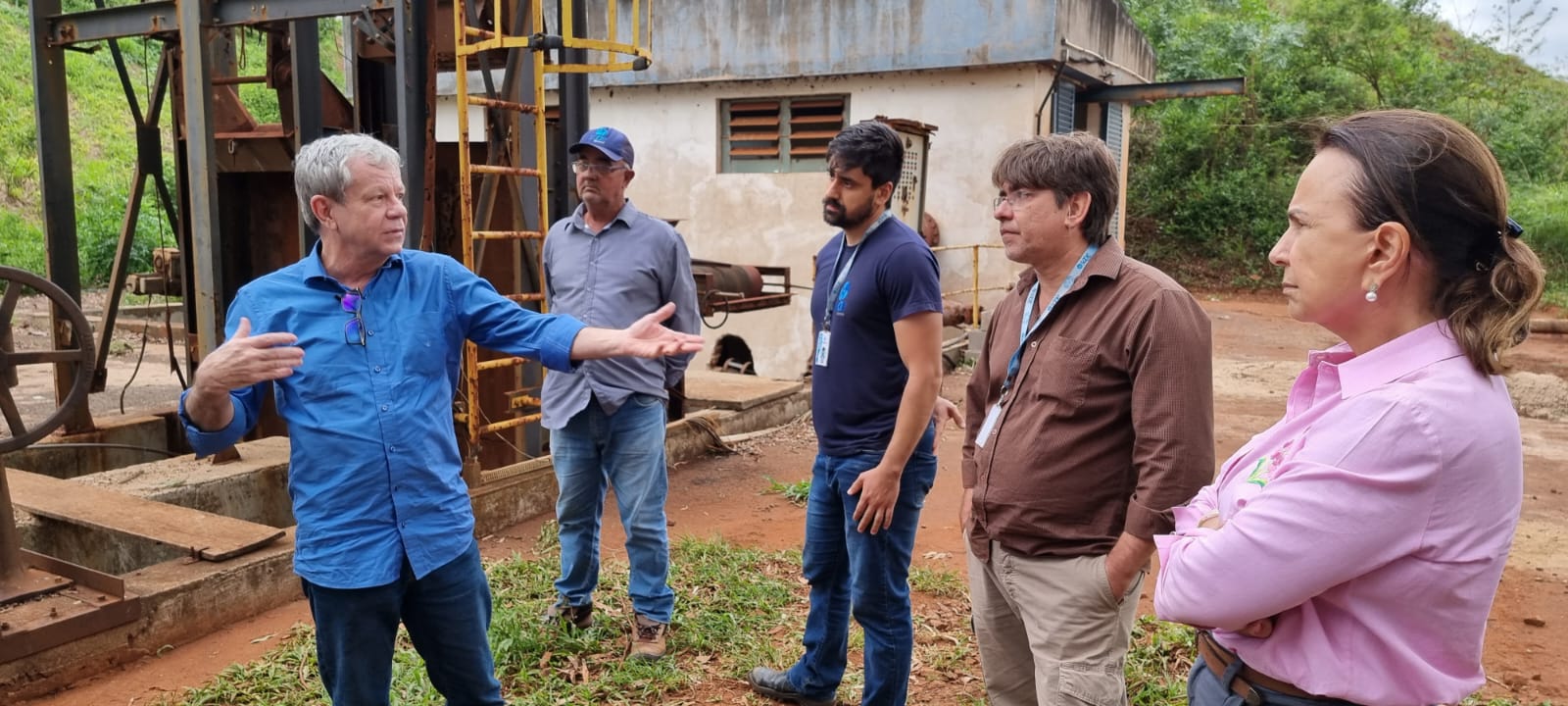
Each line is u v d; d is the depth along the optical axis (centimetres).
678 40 1330
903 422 281
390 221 238
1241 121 2322
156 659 397
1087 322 226
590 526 401
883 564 298
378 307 245
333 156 232
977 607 260
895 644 303
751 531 572
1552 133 2595
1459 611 136
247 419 240
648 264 400
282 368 217
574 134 659
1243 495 153
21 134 1956
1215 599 147
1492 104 2570
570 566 401
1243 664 158
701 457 751
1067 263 234
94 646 379
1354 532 135
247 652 404
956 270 1260
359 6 546
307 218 241
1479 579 134
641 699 362
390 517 239
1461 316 134
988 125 1222
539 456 638
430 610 251
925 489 304
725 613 432
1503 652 414
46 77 664
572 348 245
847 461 305
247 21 579
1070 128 1336
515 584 456
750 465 733
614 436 385
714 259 1352
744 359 1330
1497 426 132
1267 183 2206
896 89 1262
